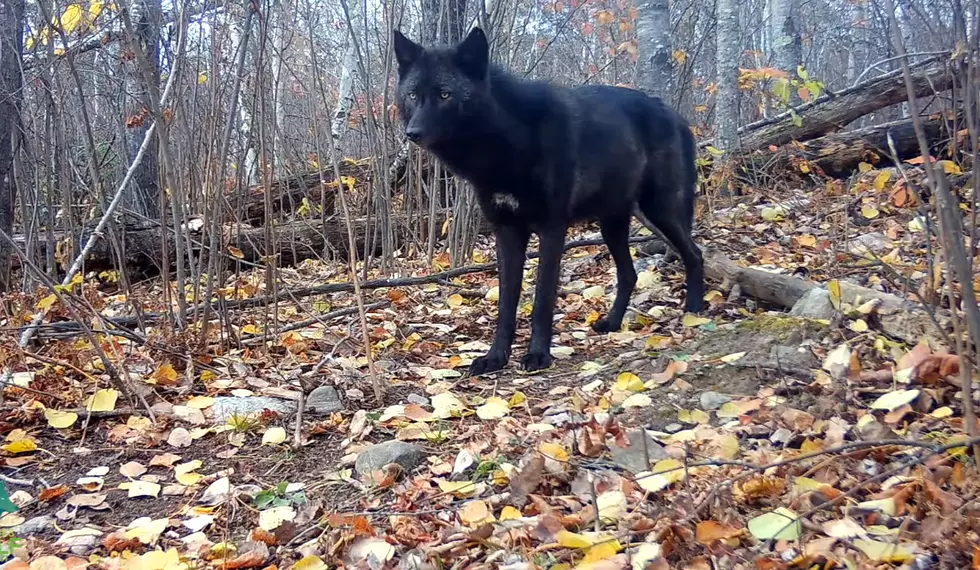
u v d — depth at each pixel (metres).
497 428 1.94
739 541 1.41
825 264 2.90
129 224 3.81
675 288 3.14
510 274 2.54
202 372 2.38
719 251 3.07
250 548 1.57
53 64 2.77
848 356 1.94
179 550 1.60
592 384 2.21
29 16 3.13
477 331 2.89
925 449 1.57
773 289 2.69
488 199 2.58
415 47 2.57
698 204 4.01
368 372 2.40
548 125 2.51
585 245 3.69
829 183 3.96
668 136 2.96
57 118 2.85
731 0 4.43
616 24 5.88
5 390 2.18
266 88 3.09
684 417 1.89
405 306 3.18
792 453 1.64
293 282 3.66
